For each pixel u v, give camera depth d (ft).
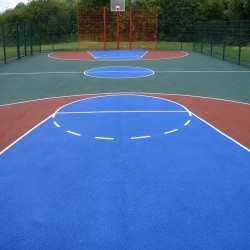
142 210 12.55
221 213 12.36
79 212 12.48
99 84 38.73
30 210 12.69
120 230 11.36
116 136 20.84
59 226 11.65
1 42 70.69
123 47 86.12
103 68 51.78
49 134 21.35
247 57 62.69
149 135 21.04
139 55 70.18
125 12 87.10
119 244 10.66
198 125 23.18
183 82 40.11
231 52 65.57
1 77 44.29
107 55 70.59
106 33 87.25
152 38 88.94
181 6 93.91
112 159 17.33
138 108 27.78
